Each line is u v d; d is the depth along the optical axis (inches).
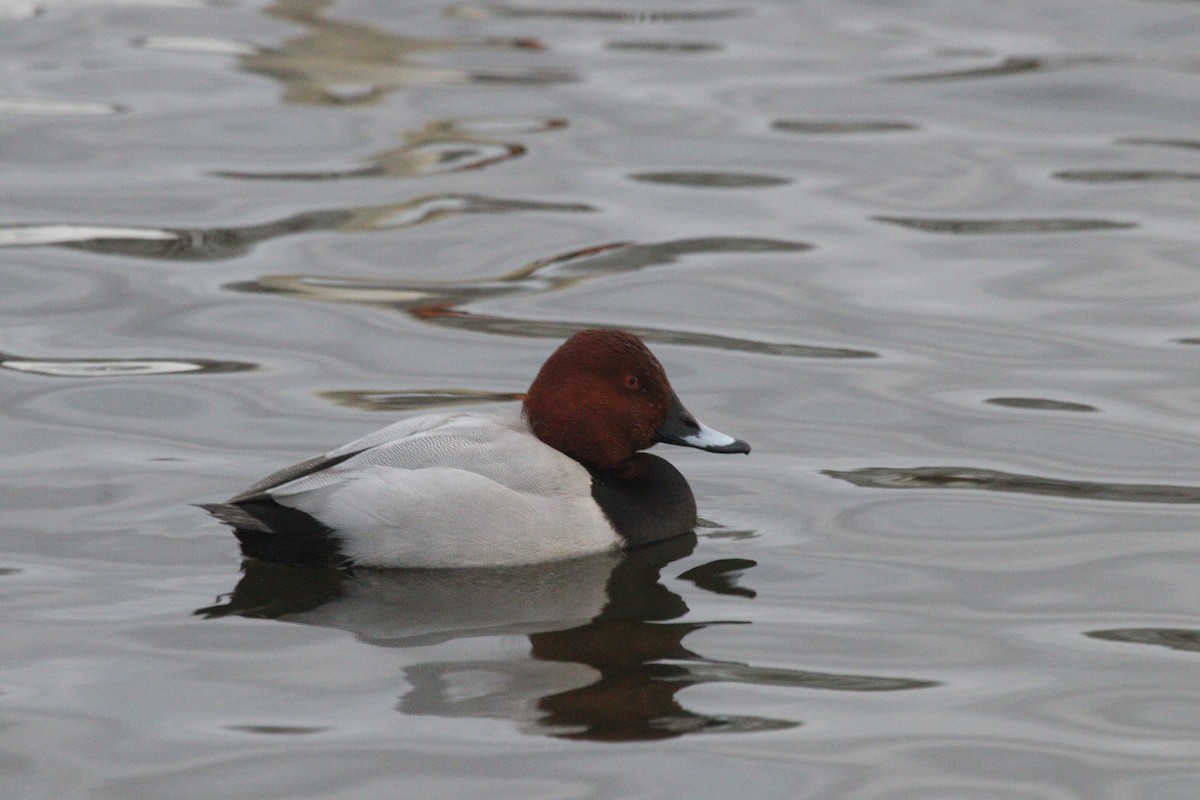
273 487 359.6
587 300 561.3
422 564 363.6
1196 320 542.9
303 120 743.1
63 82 781.3
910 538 388.2
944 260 601.0
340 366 498.9
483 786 273.0
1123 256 602.5
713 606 350.3
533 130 741.3
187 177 674.8
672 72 822.5
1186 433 452.4
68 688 305.3
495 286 573.3
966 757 285.3
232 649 323.6
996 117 761.0
